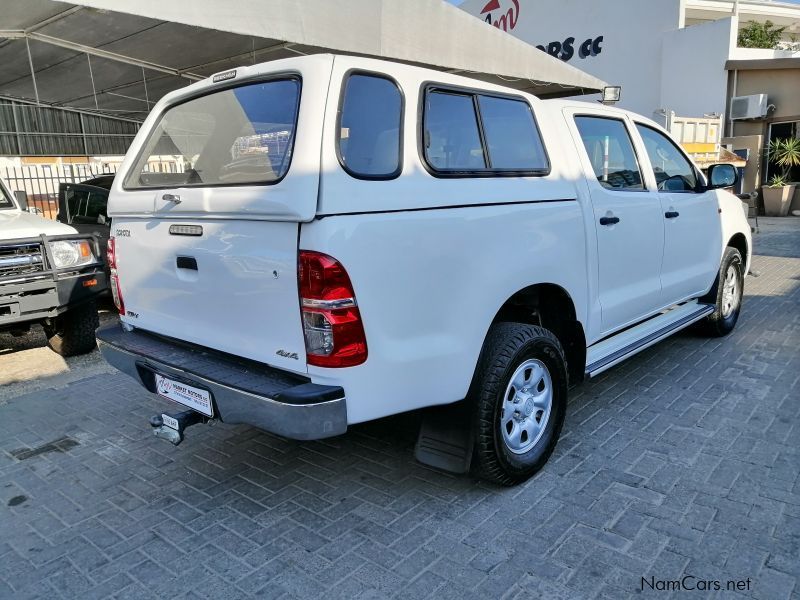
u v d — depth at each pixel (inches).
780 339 215.9
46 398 182.9
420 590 96.1
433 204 105.3
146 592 98.0
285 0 264.7
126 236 128.6
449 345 108.2
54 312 199.9
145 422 163.8
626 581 96.5
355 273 94.6
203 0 238.7
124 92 386.3
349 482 129.7
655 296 169.8
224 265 105.7
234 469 136.9
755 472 127.6
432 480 129.5
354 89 100.6
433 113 111.9
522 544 106.4
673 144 189.3
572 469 131.1
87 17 246.8
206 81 120.7
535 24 740.7
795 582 95.2
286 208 93.0
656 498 119.2
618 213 149.4
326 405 94.4
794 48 793.6
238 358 110.9
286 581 99.3
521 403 124.2
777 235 475.5
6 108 406.3
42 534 114.6
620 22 661.3
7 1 227.6
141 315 130.5
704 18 835.4
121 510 122.0
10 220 210.8
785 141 583.8
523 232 120.8
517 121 130.0
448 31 343.3
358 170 97.9
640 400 166.4
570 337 140.3
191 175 120.1
